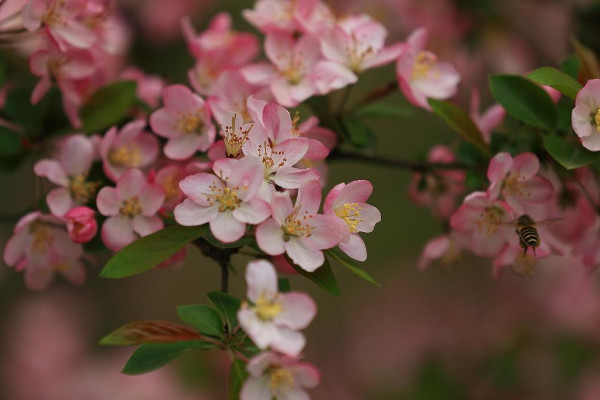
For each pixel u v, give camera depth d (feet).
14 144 3.13
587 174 3.04
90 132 3.18
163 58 4.43
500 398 4.43
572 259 4.75
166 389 4.12
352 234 2.77
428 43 4.17
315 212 2.73
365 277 2.73
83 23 3.14
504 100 2.94
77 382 4.45
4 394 4.61
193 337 2.70
